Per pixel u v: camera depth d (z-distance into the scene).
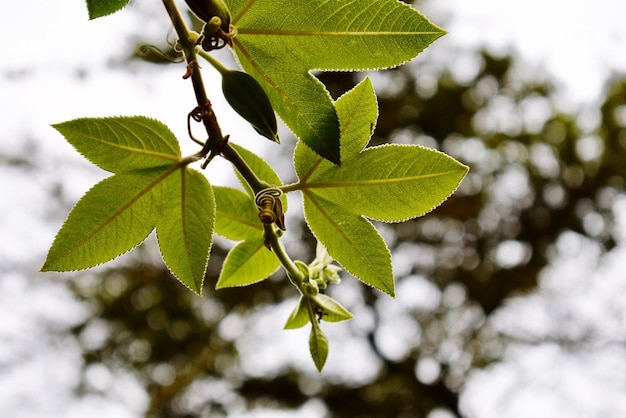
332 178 0.89
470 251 8.59
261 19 0.77
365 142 0.89
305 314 0.99
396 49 0.79
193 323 8.09
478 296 8.64
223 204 1.02
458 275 8.62
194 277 0.86
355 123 0.88
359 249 0.91
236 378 8.40
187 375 8.00
